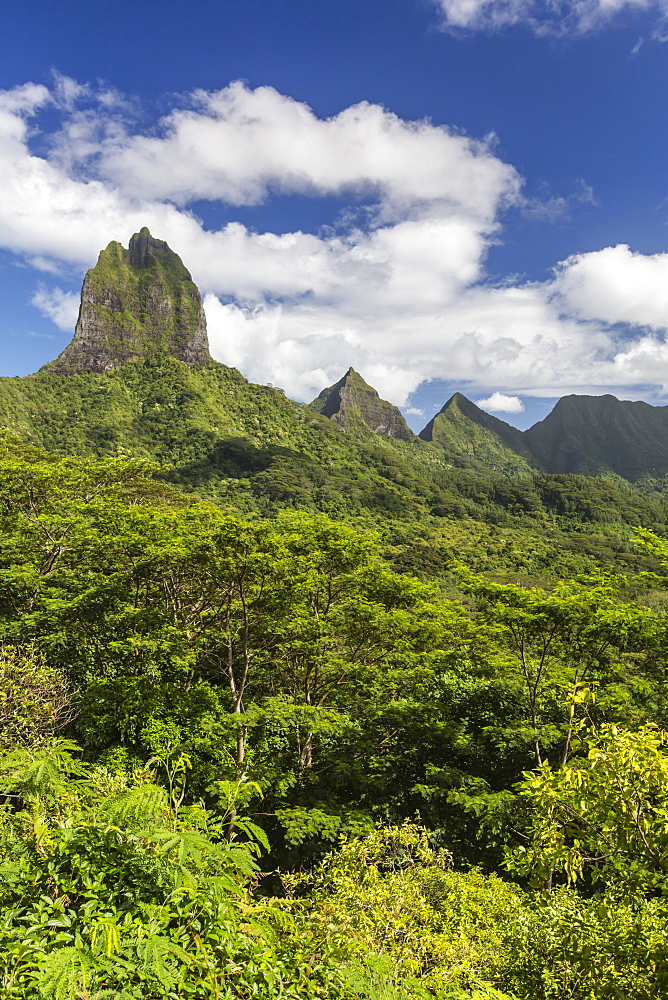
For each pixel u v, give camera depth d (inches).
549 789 176.1
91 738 502.6
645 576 570.9
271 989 110.2
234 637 589.3
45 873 114.1
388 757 568.7
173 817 139.3
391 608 727.1
